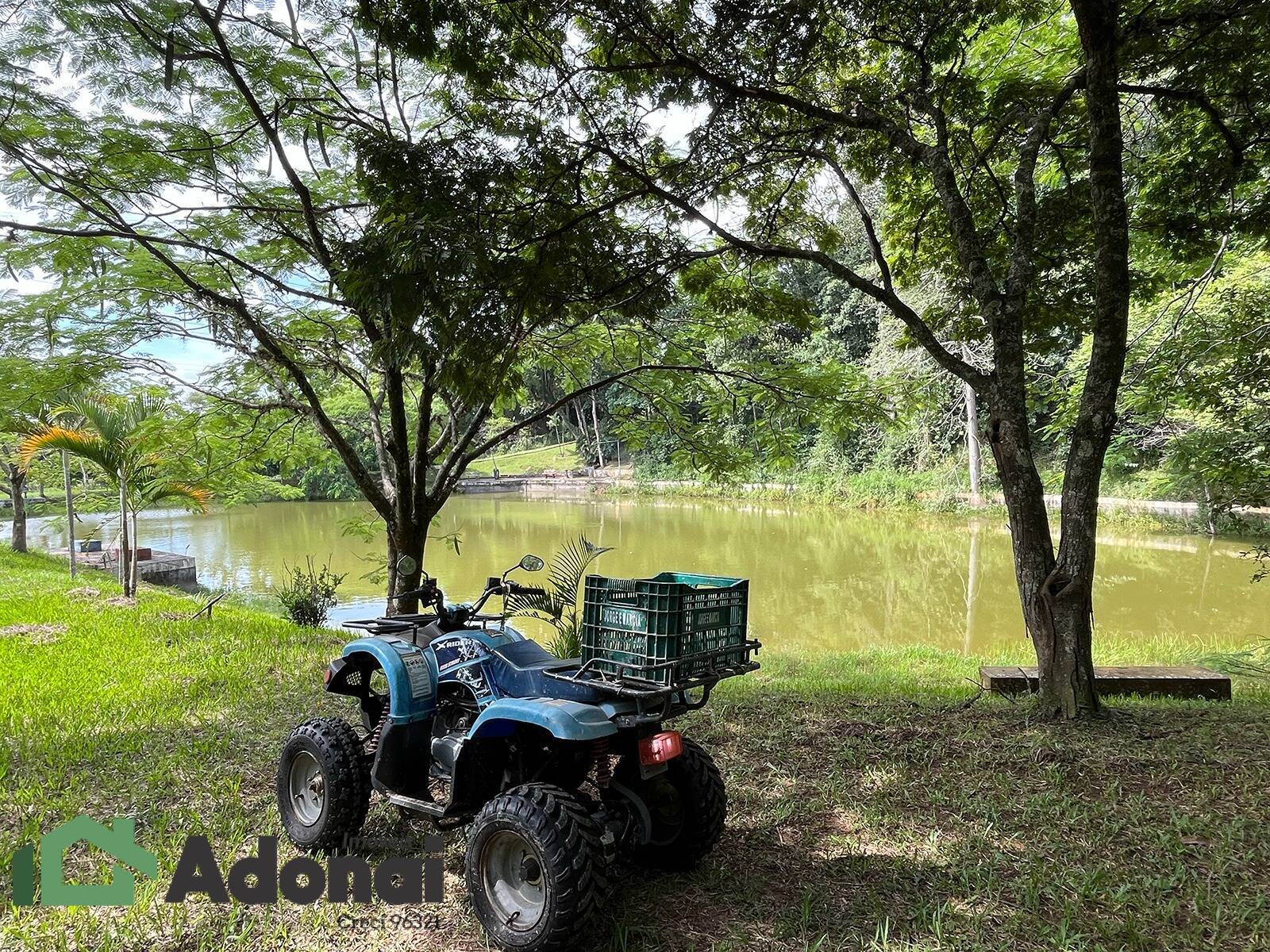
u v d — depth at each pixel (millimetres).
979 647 12445
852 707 6766
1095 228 6086
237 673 8094
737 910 3373
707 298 8398
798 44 6488
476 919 3293
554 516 35156
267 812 4438
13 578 15898
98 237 7188
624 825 3422
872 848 3955
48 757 5391
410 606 8734
